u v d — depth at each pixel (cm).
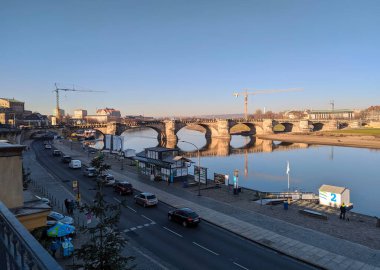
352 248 2433
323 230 2853
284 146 15150
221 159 10750
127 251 2442
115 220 1423
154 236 2778
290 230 2861
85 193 4444
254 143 16900
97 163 1542
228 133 19838
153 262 2250
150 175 5378
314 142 15975
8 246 454
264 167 9025
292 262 2248
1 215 493
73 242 2556
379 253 2336
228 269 2144
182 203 3884
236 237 2755
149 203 3706
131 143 17925
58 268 301
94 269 1303
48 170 6481
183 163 5272
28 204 1888
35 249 349
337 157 11006
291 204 3891
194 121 19575
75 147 11356
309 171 8338
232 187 4791
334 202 3900
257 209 3584
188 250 2472
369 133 18325
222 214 3391
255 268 2158
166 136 18088
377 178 7350
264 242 2583
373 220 3181
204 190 4600
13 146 1734
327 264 2166
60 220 2781
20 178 1786
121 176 5738
